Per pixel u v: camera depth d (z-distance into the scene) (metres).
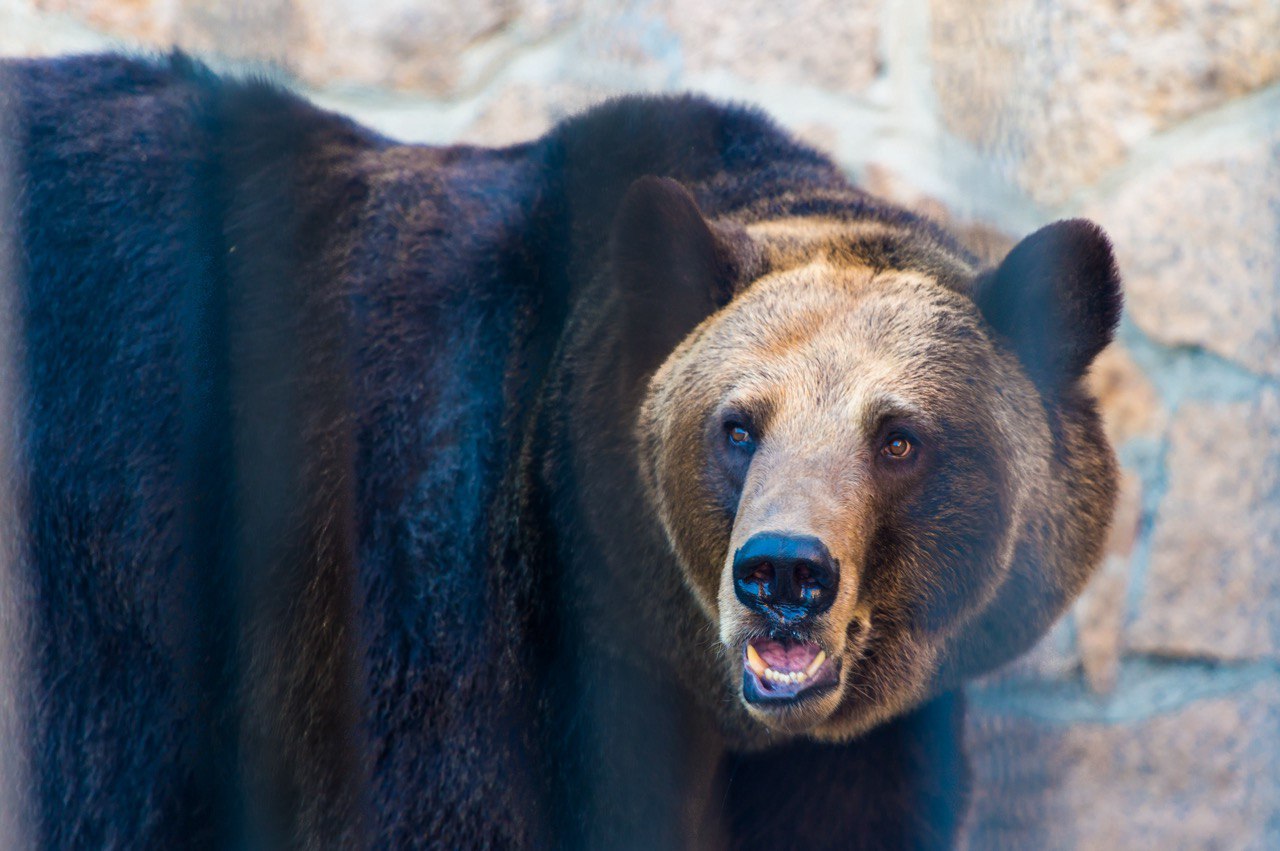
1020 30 6.49
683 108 6.21
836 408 4.72
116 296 5.66
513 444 5.52
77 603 5.61
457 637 5.34
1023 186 6.60
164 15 7.86
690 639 5.28
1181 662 7.77
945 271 5.40
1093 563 5.51
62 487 5.59
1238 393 7.64
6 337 5.57
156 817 5.57
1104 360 7.85
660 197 5.14
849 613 4.56
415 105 8.38
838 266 5.28
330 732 5.36
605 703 5.31
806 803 5.71
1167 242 7.64
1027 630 5.35
